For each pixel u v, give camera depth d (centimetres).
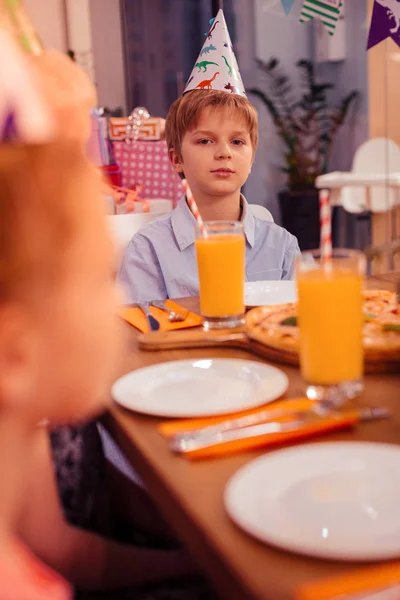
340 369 79
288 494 55
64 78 87
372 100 554
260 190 623
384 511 52
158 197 284
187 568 89
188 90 188
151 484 64
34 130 53
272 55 606
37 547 76
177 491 58
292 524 51
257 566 46
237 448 65
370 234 534
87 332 43
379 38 211
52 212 41
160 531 107
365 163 516
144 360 99
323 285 79
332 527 50
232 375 87
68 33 429
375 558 45
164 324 115
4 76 51
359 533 50
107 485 104
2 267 39
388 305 113
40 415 45
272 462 59
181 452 65
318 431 68
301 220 588
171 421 75
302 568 46
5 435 44
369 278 150
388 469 57
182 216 179
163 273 174
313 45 610
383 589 42
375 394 80
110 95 470
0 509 44
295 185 593
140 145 284
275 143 616
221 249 110
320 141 610
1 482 44
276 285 138
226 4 590
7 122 51
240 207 188
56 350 42
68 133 86
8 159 41
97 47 459
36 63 86
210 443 65
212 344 104
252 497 54
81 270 43
